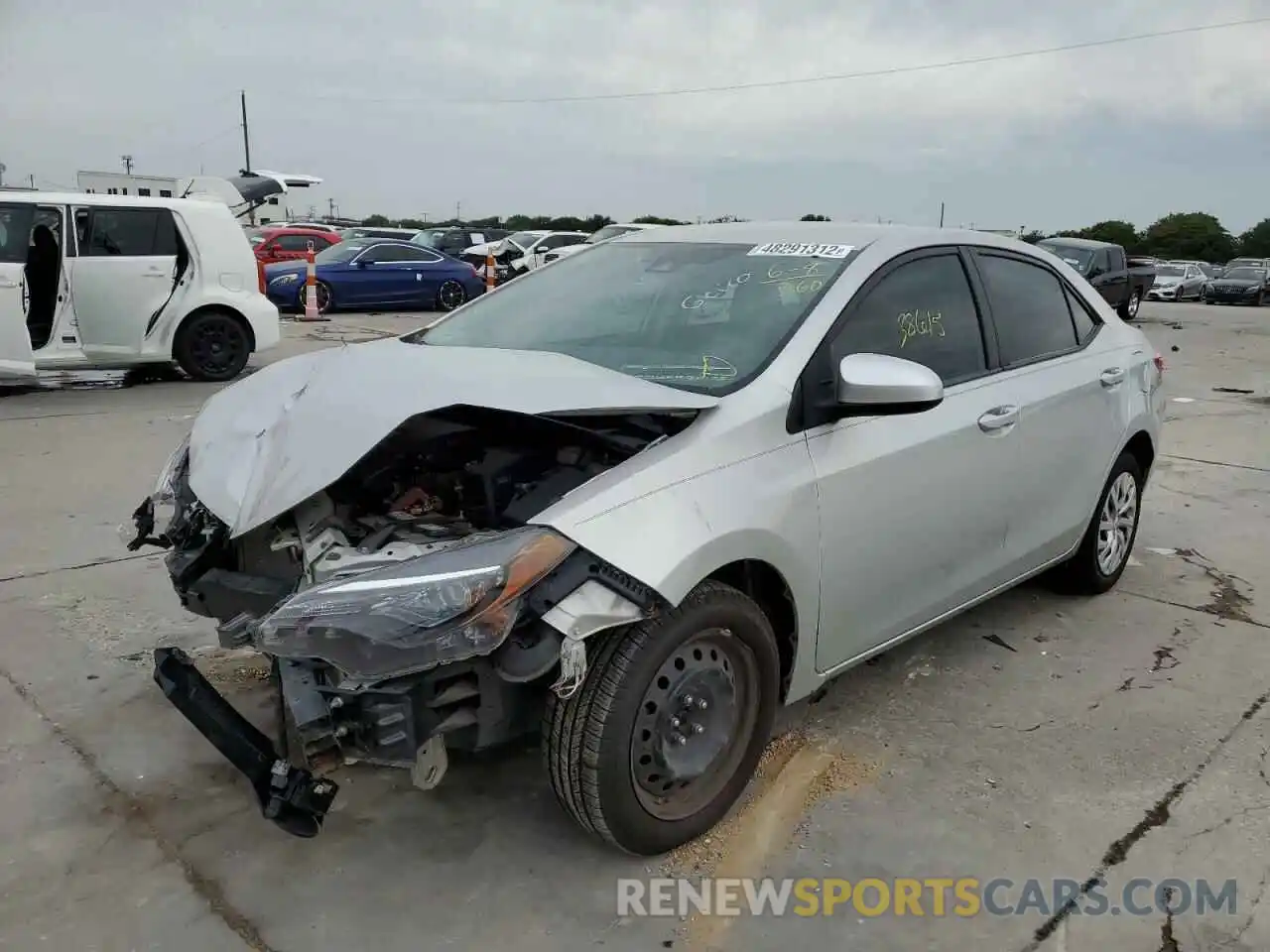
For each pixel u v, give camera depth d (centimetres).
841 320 316
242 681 368
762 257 355
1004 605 464
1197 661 409
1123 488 466
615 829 260
